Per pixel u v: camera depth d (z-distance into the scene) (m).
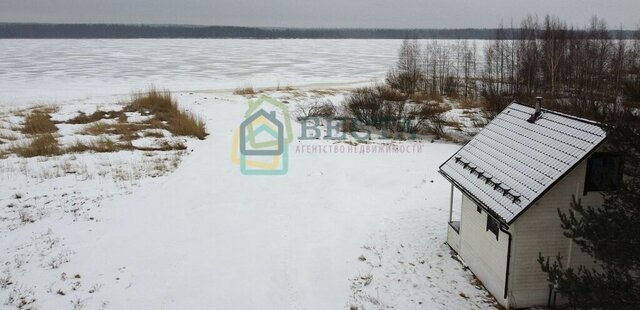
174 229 13.09
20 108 31.92
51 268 10.63
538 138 9.74
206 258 11.55
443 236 12.80
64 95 40.72
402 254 11.83
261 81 55.78
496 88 41.75
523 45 52.88
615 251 6.70
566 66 48.12
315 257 11.72
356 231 13.23
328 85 52.12
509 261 8.88
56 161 18.80
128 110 29.64
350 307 9.62
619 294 6.71
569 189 8.53
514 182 9.16
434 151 22.88
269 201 15.59
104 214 13.78
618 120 7.82
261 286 10.40
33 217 13.27
